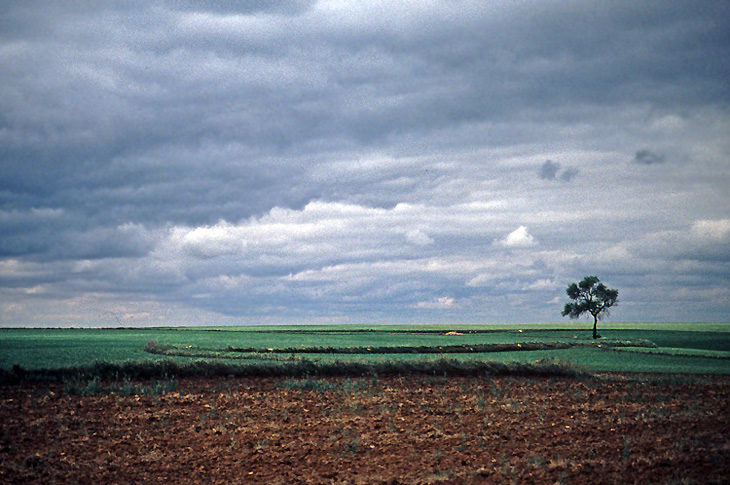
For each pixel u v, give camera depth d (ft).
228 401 104.47
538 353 235.20
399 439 79.41
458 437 80.07
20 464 68.13
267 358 170.71
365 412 96.68
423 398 109.70
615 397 110.32
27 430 82.38
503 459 68.64
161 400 103.96
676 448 69.87
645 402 104.32
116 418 90.17
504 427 85.20
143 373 129.80
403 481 62.64
